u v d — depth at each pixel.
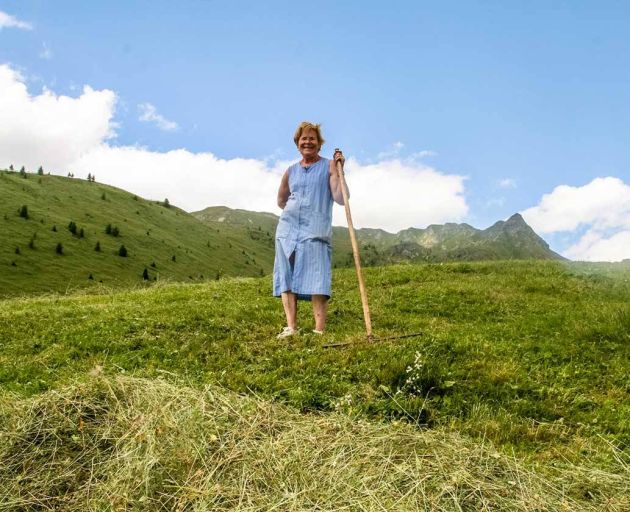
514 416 5.70
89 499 3.78
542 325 9.86
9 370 7.40
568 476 4.21
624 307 10.35
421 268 18.95
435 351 7.13
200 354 7.80
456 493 3.72
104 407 4.78
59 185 196.50
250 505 3.54
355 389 6.02
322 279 8.38
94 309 11.63
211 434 4.27
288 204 8.60
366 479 3.79
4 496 3.83
